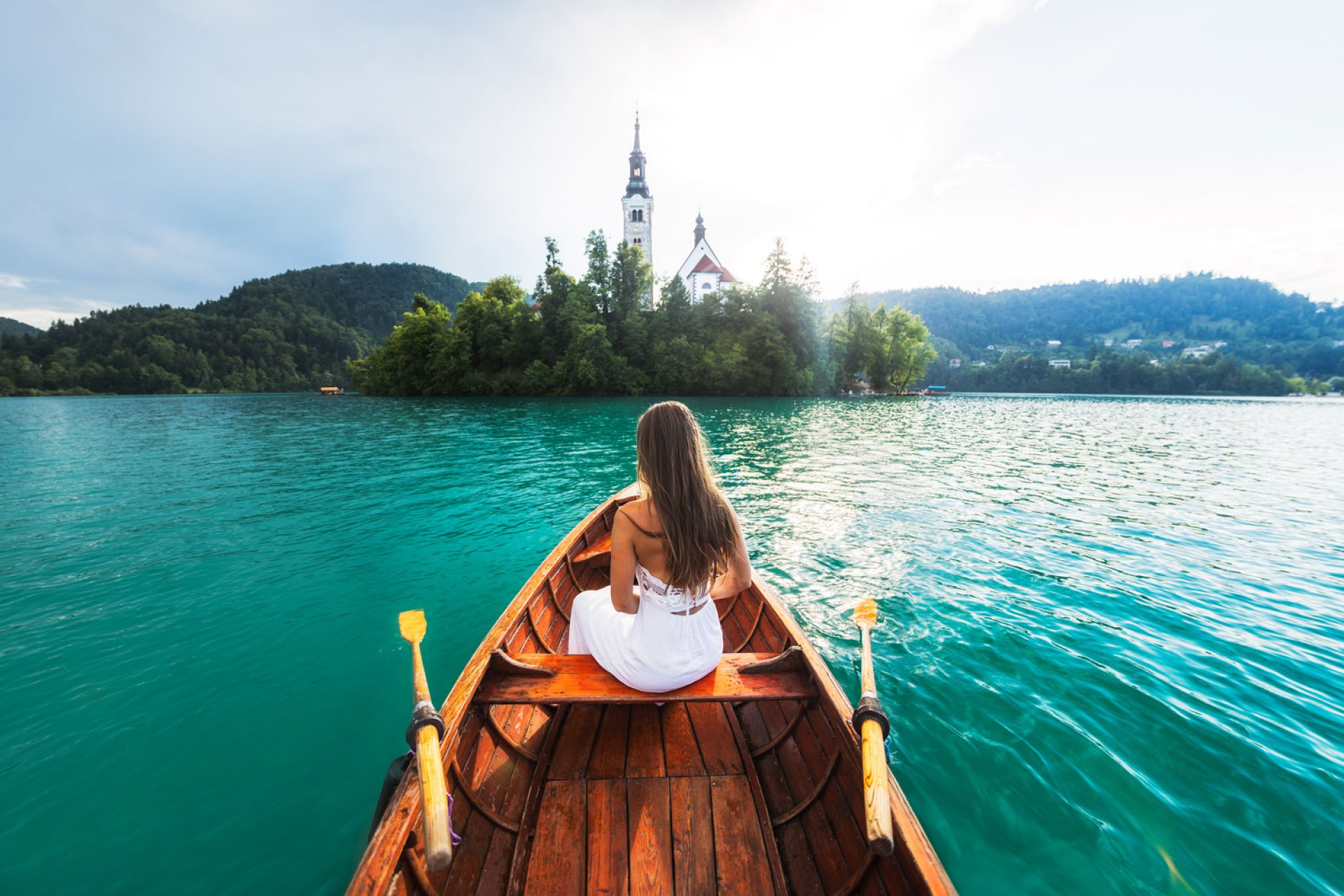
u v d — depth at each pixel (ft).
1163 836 7.77
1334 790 8.63
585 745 7.29
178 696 11.28
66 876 7.22
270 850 7.62
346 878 7.22
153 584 17.06
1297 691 11.37
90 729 10.23
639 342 145.59
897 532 22.34
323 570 18.29
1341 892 6.91
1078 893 6.93
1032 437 64.08
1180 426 87.92
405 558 19.40
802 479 33.65
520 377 147.95
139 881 7.14
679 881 5.46
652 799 6.43
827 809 6.17
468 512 25.70
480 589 16.74
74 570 18.28
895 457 43.80
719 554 6.67
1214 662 12.53
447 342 150.20
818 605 15.34
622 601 6.66
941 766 9.09
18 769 9.16
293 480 33.50
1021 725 10.16
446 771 6.02
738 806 6.36
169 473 36.17
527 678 7.36
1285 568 19.01
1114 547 21.06
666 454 6.31
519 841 5.84
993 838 7.75
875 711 5.68
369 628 14.26
